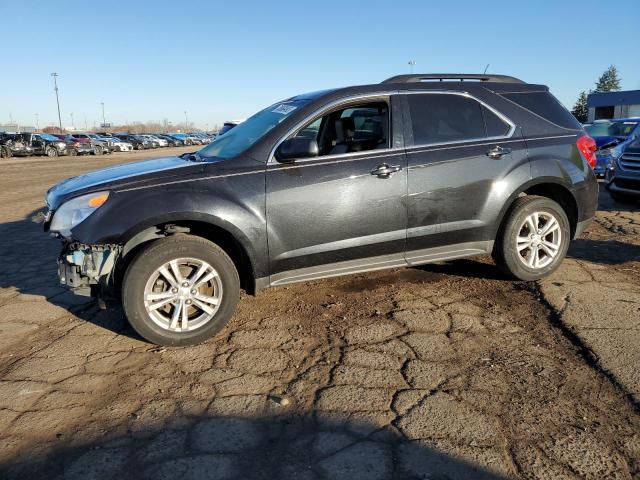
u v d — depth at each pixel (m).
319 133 4.34
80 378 3.37
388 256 4.36
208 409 2.98
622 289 4.71
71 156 38.28
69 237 3.68
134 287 3.63
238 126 4.91
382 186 4.20
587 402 2.96
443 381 3.23
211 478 2.40
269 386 3.23
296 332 4.01
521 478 2.36
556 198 5.02
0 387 3.28
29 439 2.73
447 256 4.57
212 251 3.77
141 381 3.32
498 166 4.55
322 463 2.49
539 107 4.90
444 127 4.52
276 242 3.97
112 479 2.42
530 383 3.18
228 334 4.00
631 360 3.39
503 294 4.69
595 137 14.52
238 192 3.87
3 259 6.45
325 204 4.06
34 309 4.64
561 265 5.48
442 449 2.57
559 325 3.98
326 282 5.12
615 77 87.56
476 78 4.82
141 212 3.64
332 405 2.99
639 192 8.89
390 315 4.27
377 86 4.41
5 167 23.95
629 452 2.53
